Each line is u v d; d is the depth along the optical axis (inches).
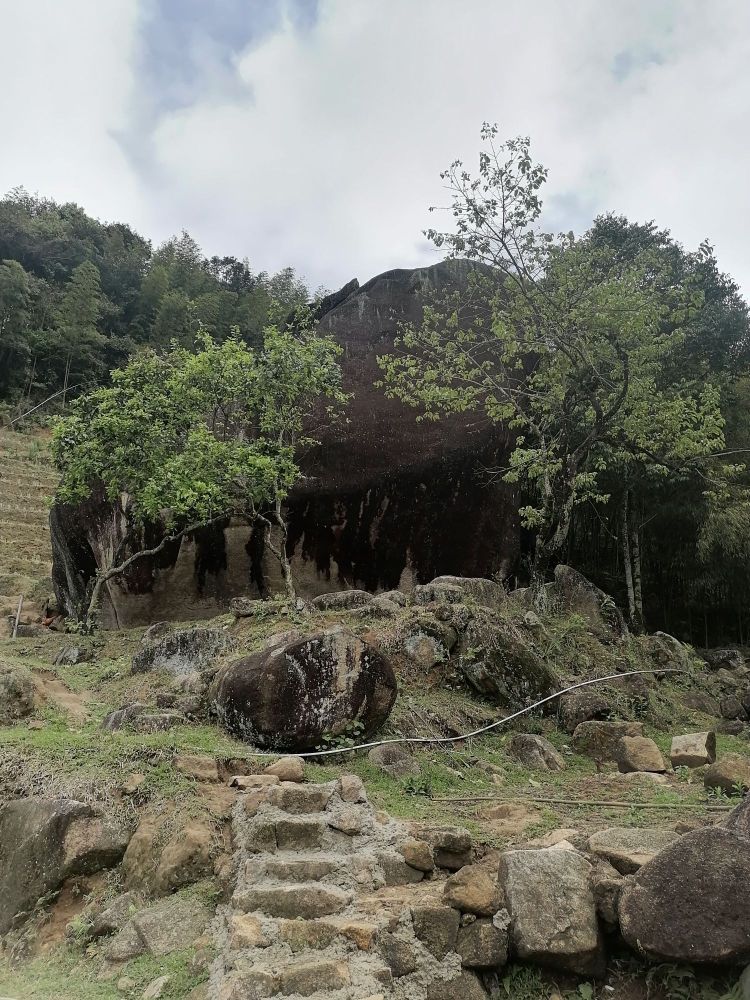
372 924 132.0
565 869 132.7
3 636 484.1
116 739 206.8
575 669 354.9
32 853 168.1
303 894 141.3
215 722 243.6
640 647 415.2
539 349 441.4
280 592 454.9
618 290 425.4
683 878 121.3
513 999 123.7
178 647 308.0
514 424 449.1
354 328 526.6
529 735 264.8
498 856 149.1
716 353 612.7
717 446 472.7
